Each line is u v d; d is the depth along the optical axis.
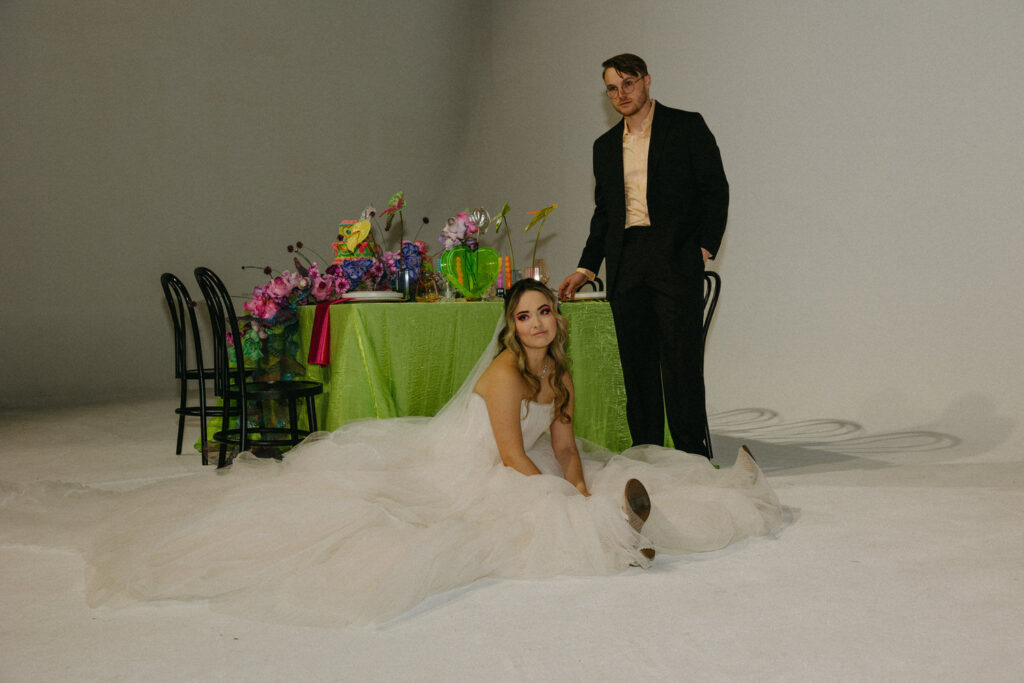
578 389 3.16
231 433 3.29
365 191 7.85
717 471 2.41
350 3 7.57
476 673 1.37
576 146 6.48
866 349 4.19
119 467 3.59
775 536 2.18
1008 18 3.55
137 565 1.82
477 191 8.02
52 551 2.12
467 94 8.11
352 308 2.80
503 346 2.33
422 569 1.72
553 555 1.89
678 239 2.91
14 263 6.44
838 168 4.30
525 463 2.24
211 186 7.14
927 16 3.85
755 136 4.79
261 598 1.71
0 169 6.35
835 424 4.30
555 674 1.37
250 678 1.37
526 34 7.10
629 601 1.71
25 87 6.38
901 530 2.22
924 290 3.91
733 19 4.89
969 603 1.67
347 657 1.45
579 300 3.27
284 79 7.38
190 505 2.23
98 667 1.42
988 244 3.65
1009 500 2.55
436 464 2.32
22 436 4.65
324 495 2.05
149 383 6.97
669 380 2.99
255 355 3.48
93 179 6.68
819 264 4.43
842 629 1.54
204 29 6.99
